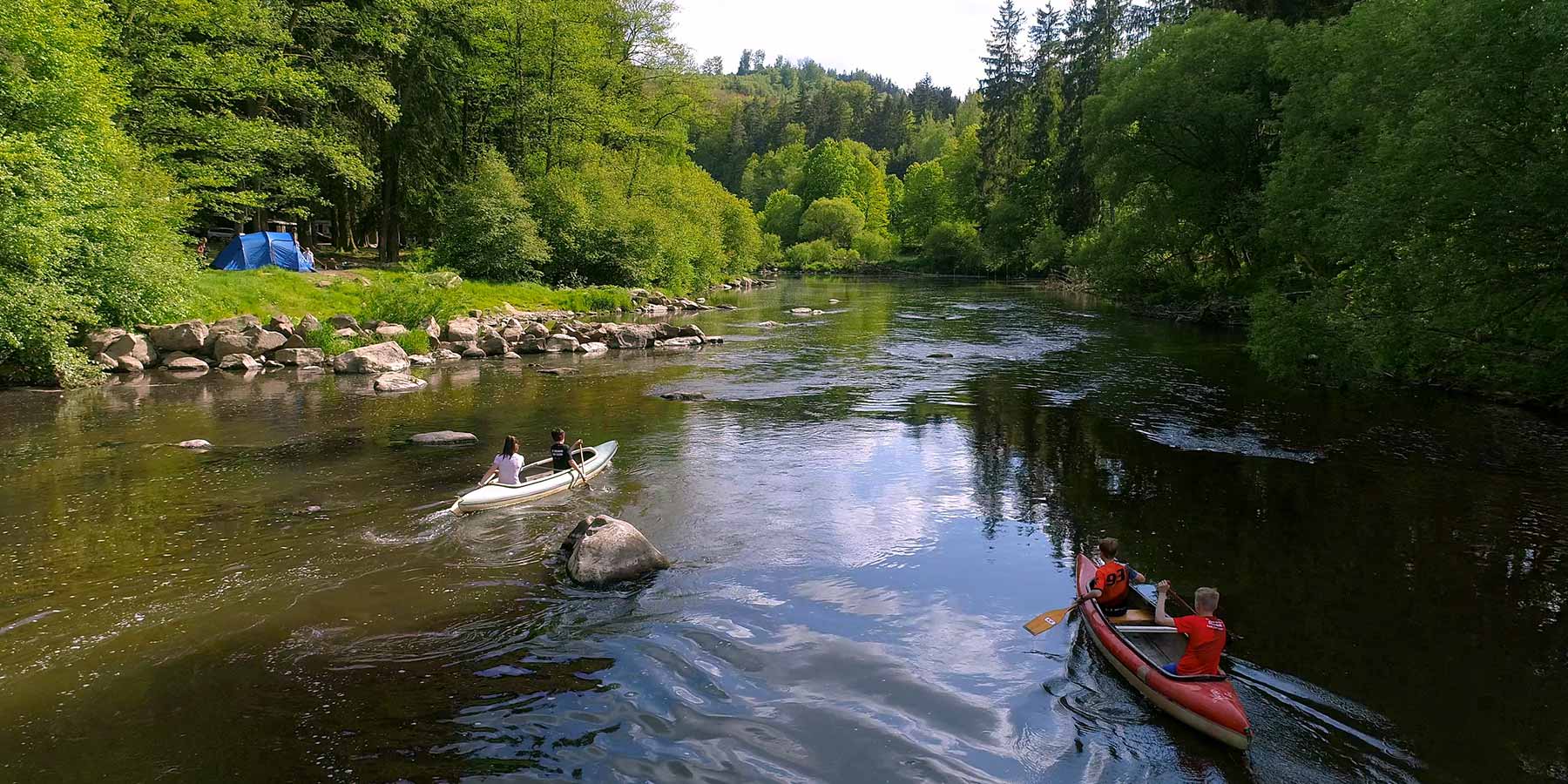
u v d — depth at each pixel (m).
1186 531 11.46
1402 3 19.53
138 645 8.09
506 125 51.81
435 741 6.62
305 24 36.28
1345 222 17.44
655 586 9.70
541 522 11.82
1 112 19.67
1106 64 44.81
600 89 56.38
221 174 31.78
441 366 26.16
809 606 9.23
